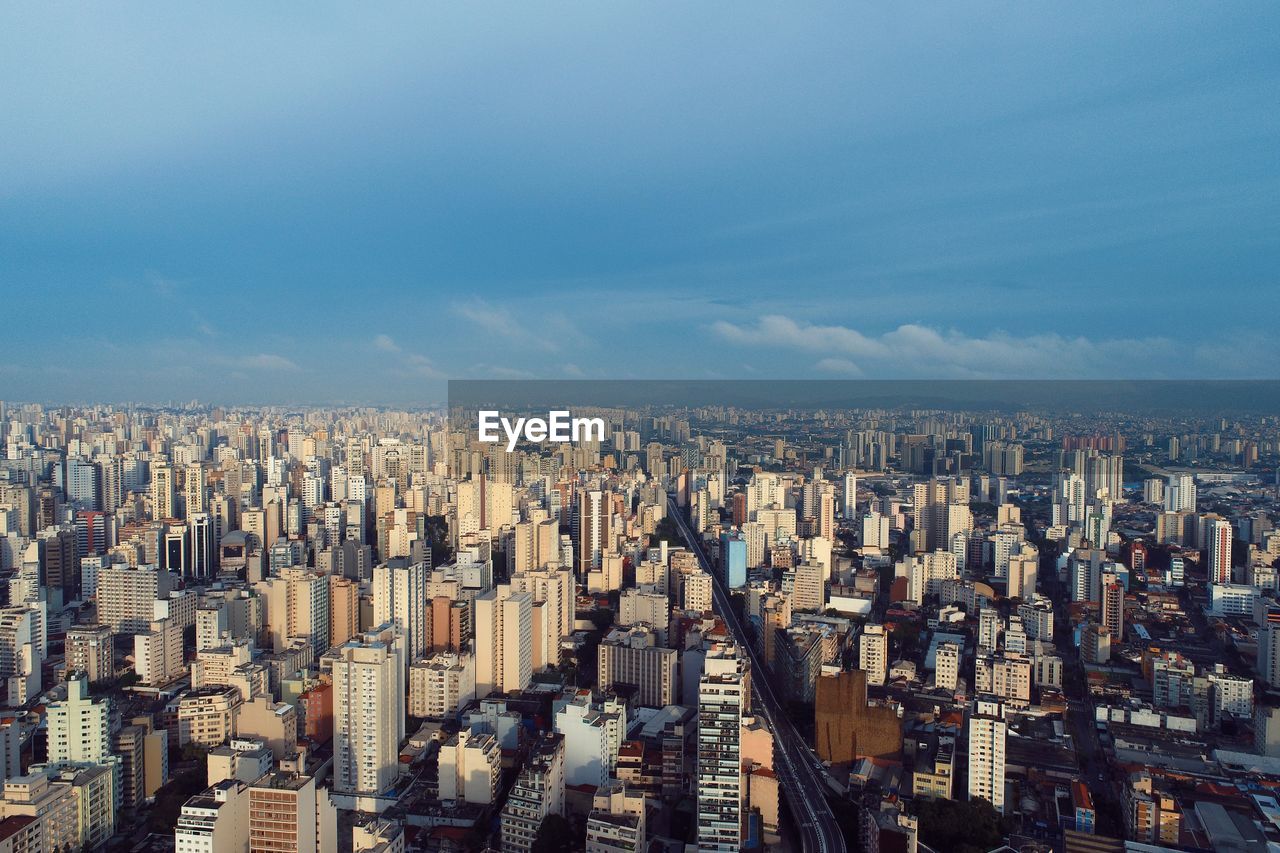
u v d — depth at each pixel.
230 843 180.62
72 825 199.50
